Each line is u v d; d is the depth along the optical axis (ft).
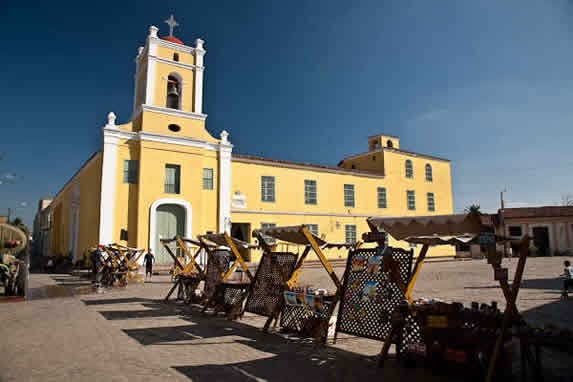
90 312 29.48
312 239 21.33
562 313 26.86
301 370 15.89
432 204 111.45
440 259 104.58
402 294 17.17
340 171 94.68
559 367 16.05
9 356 17.60
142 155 67.36
